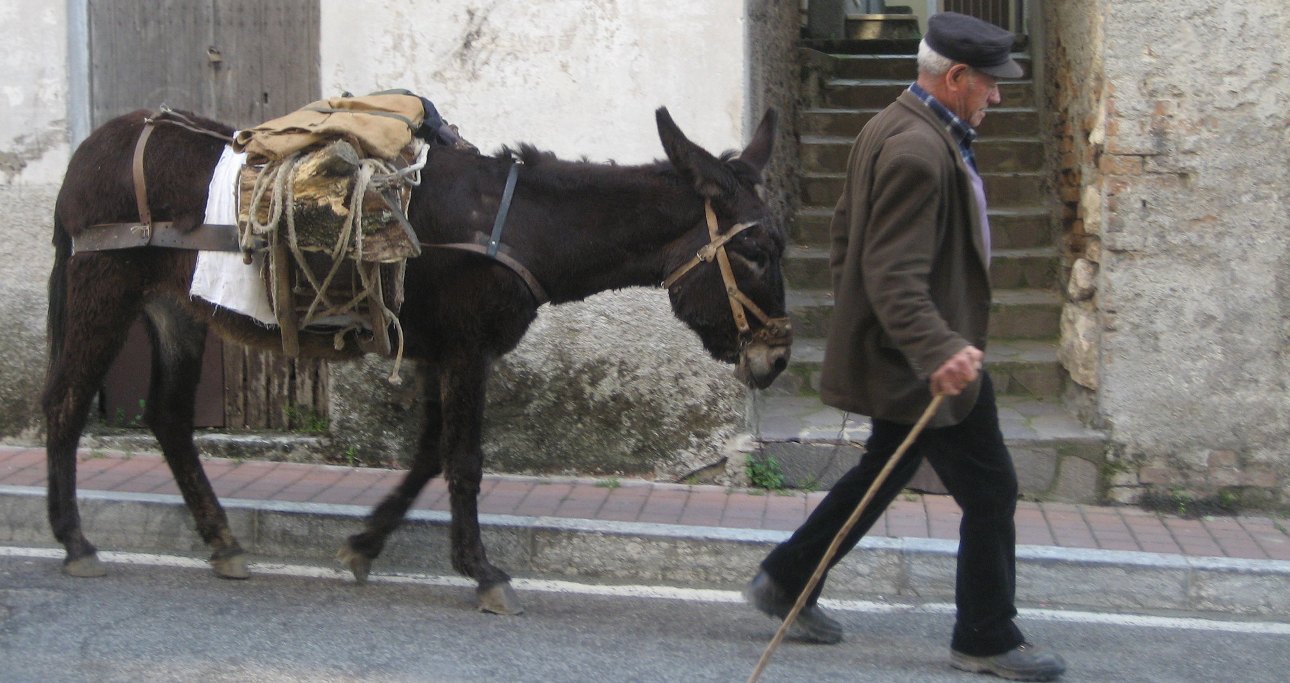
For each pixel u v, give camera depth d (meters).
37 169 6.50
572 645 4.46
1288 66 5.69
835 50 11.05
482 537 5.37
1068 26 7.57
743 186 4.49
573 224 4.62
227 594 4.90
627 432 6.27
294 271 4.53
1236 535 5.54
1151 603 5.04
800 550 4.30
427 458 4.98
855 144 4.10
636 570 5.30
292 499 5.69
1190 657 4.46
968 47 3.78
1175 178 5.80
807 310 7.58
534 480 6.23
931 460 4.02
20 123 6.48
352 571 5.02
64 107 6.46
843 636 4.61
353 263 4.50
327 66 6.32
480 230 4.58
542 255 4.62
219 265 4.57
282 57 6.45
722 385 6.17
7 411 6.61
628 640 4.53
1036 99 9.33
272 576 5.14
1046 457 6.02
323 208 4.34
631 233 4.59
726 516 5.63
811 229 8.55
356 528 5.39
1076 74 7.23
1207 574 5.01
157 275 4.75
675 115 6.14
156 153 4.66
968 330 3.88
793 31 9.16
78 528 5.03
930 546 5.15
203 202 4.60
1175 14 5.71
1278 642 4.63
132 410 6.71
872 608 4.97
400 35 6.25
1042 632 4.73
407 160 4.59
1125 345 5.91
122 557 5.33
